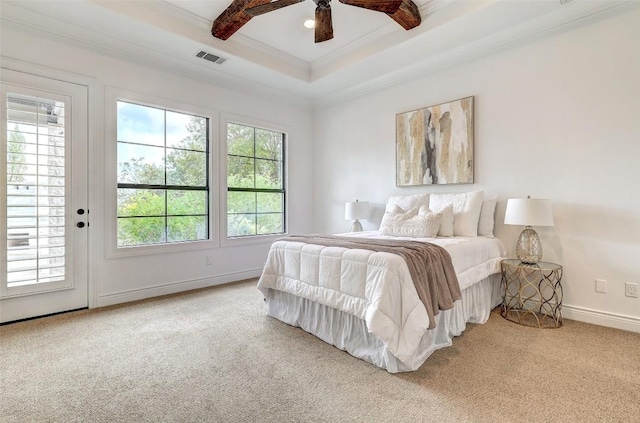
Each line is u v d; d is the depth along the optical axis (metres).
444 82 3.55
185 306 3.14
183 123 3.79
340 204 4.75
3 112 2.61
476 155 3.29
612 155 2.53
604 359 2.01
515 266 2.69
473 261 2.56
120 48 3.14
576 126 2.69
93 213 3.07
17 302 2.69
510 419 1.45
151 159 3.52
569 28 2.71
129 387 1.73
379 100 4.21
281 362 2.01
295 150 4.92
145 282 3.42
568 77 2.72
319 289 2.30
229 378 1.82
